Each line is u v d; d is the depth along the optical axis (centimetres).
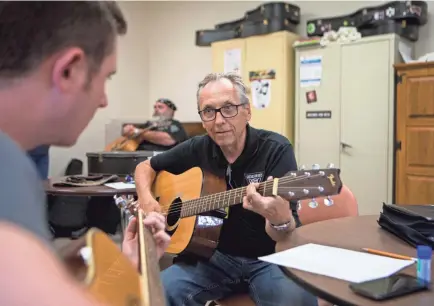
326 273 91
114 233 364
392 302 77
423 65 330
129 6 545
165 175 196
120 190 239
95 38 49
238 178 166
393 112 357
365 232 129
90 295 40
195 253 166
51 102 48
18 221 37
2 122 46
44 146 52
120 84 532
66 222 362
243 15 495
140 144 429
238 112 161
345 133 379
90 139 499
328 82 385
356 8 426
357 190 375
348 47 374
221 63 439
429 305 75
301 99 399
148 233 101
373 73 364
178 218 174
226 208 163
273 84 410
